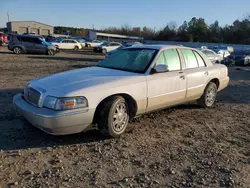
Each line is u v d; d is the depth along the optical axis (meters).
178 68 5.62
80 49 40.34
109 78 4.56
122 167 3.61
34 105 4.23
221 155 4.09
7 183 3.13
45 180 3.22
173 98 5.43
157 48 5.41
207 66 6.49
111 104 4.32
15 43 24.25
